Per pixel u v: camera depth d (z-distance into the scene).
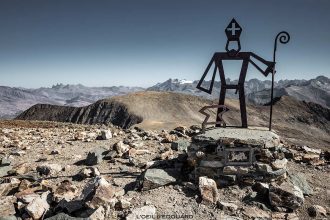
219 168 8.13
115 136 16.67
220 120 9.23
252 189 7.84
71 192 7.67
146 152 12.15
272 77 8.83
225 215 6.82
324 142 140.75
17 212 6.91
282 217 6.84
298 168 10.28
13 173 10.17
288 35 8.45
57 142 15.55
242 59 8.91
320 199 7.93
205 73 9.19
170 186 8.15
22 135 19.19
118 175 9.55
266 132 8.67
